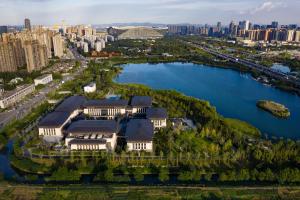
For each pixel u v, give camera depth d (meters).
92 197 185.25
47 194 186.00
